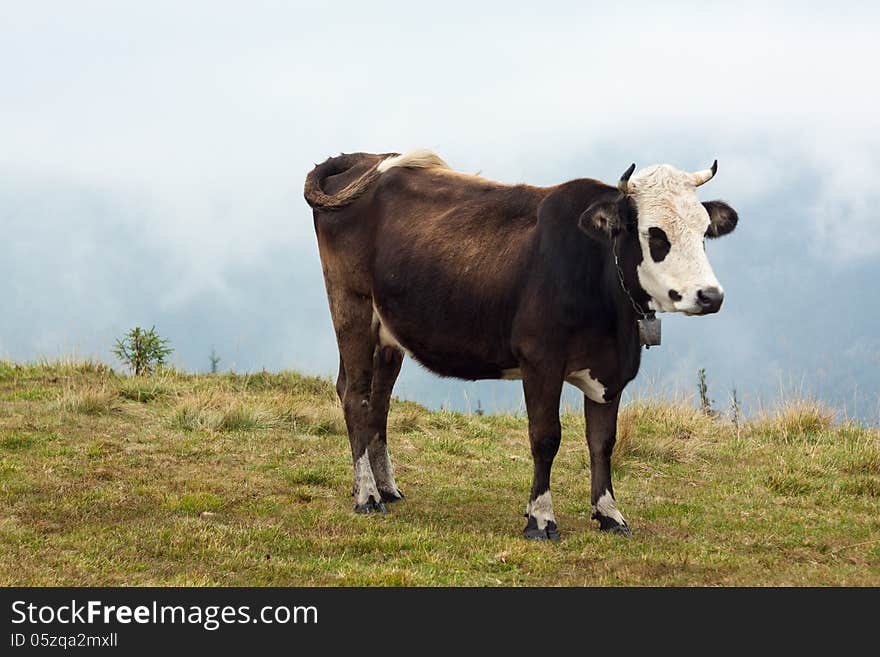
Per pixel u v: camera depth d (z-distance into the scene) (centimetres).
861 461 1030
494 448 1138
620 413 1213
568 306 770
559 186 815
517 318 794
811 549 757
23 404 1180
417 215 878
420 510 873
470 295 822
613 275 769
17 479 888
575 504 903
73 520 786
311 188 941
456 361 854
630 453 1077
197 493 877
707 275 727
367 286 909
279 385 1376
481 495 929
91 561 694
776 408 1255
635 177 764
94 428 1092
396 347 910
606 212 742
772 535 790
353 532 784
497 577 685
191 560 707
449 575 685
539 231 794
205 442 1064
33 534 744
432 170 920
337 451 1076
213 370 1523
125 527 773
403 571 681
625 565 704
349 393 907
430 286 845
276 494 901
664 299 741
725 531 807
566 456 1095
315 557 724
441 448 1113
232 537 758
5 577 656
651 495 941
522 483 977
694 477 1015
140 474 933
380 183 916
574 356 785
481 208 847
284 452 1050
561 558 724
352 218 919
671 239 736
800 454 1093
